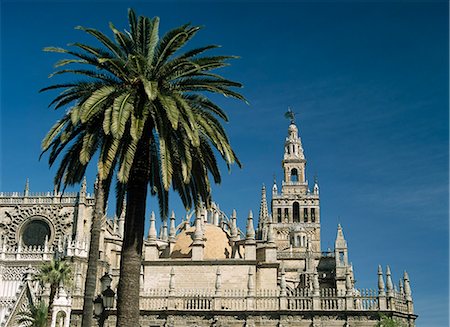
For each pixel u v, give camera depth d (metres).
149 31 30.03
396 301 60.12
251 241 66.62
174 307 60.97
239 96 30.73
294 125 146.00
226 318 59.94
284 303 60.28
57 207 78.81
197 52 29.69
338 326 58.91
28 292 63.19
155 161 31.69
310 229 128.88
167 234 82.81
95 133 28.09
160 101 26.64
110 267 71.31
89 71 29.88
